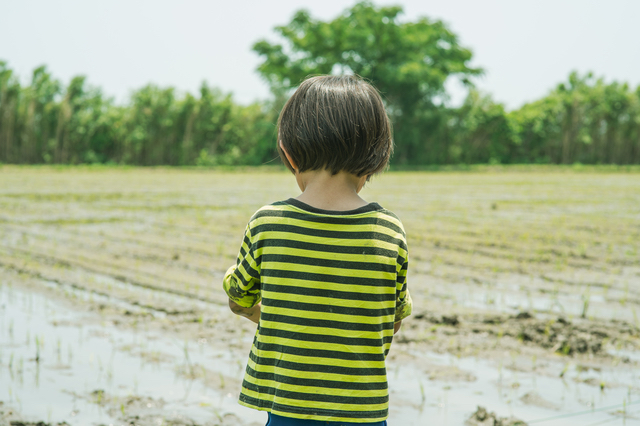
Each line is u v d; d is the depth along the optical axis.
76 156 51.53
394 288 1.34
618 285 5.82
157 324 4.37
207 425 2.72
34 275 5.96
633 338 4.13
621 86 53.66
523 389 3.22
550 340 4.02
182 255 7.22
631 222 10.45
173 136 51.03
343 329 1.28
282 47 45.66
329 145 1.30
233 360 3.63
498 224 10.02
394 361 3.65
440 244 8.02
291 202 1.35
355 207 1.34
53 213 11.27
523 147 54.88
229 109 51.16
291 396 1.27
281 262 1.30
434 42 45.88
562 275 6.25
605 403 3.04
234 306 1.47
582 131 53.00
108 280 5.84
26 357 3.59
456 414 2.88
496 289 5.62
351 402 1.27
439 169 40.47
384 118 1.38
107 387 3.15
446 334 4.22
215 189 18.41
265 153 49.59
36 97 49.72
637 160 53.28
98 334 4.09
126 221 10.29
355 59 44.19
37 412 2.82
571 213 11.85
